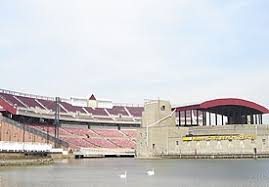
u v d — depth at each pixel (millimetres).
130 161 126750
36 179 57375
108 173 71875
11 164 91500
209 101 147000
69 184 51250
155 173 70625
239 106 152250
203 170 77188
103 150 173125
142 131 151250
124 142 191000
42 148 122438
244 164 96750
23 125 143250
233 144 129500
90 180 57125
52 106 195375
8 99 175000
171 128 142250
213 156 131500
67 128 191625
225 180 55562
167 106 153625
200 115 196500
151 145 146875
